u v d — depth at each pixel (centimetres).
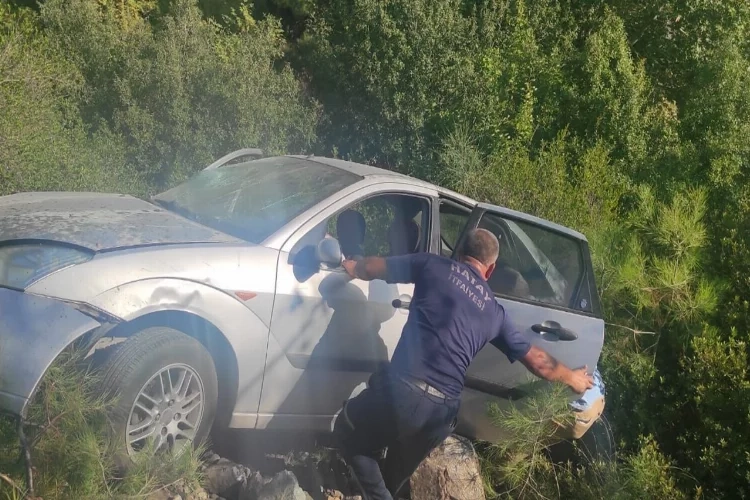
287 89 866
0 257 363
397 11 903
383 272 391
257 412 412
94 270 354
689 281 633
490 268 407
